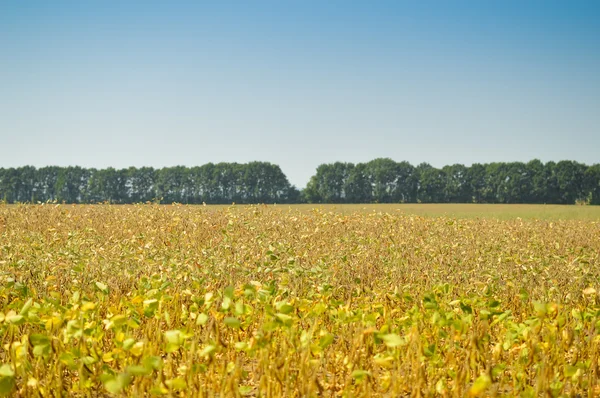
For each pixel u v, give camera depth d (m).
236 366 3.89
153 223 13.77
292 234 11.95
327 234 12.53
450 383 4.57
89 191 90.00
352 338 4.77
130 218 14.77
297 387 4.14
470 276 8.10
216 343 4.29
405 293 5.37
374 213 17.05
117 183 91.12
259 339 4.07
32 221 14.16
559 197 88.44
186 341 4.57
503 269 8.63
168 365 4.29
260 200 90.56
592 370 4.57
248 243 9.98
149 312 4.61
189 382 3.93
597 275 8.29
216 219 14.55
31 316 4.30
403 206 65.25
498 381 4.73
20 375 4.14
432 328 5.23
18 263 7.16
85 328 4.18
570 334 4.45
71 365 3.82
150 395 3.95
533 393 3.87
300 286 6.97
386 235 12.44
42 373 4.21
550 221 20.22
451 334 4.83
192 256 8.55
